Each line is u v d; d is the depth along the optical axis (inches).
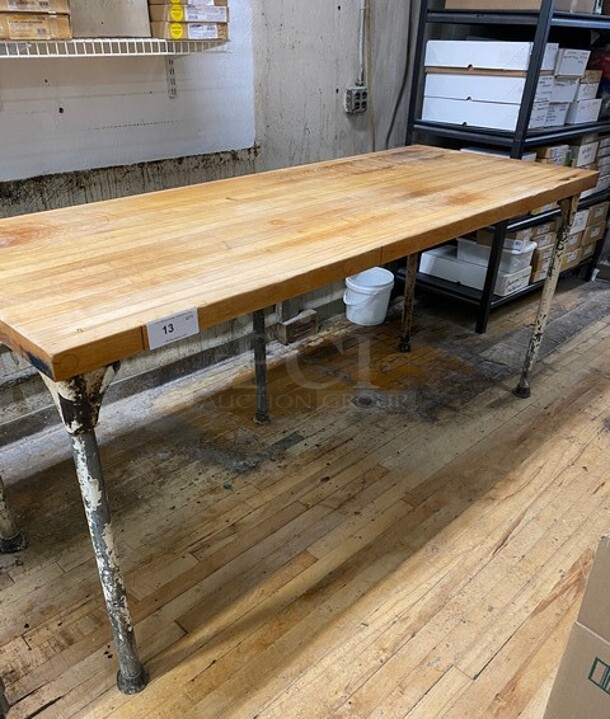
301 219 59.3
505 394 97.0
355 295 116.8
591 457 82.0
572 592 61.4
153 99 81.6
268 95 95.6
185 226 56.7
